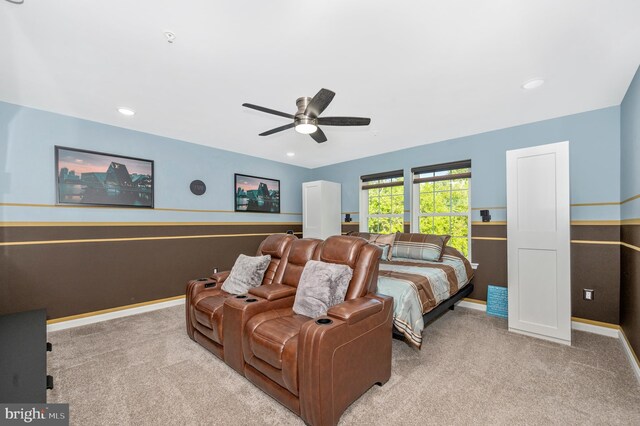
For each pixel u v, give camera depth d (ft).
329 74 7.69
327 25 5.74
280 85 8.30
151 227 12.81
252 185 17.06
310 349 5.18
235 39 6.21
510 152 9.84
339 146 15.03
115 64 7.21
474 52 6.70
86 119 11.07
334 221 18.28
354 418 5.66
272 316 7.06
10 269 9.52
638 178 7.43
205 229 14.78
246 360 6.72
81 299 10.85
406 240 13.70
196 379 7.06
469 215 13.39
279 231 18.56
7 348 6.35
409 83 8.20
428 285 9.25
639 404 5.99
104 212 11.51
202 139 13.83
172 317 11.62
